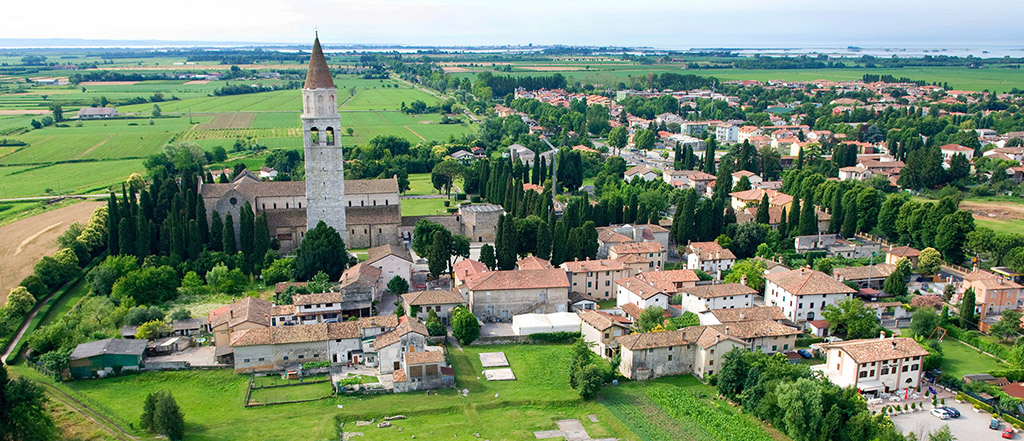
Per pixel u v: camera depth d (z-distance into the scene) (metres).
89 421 129.00
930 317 169.88
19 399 118.19
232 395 142.38
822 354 161.25
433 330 166.88
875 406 140.62
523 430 130.88
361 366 154.88
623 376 153.88
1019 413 135.75
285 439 124.88
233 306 171.75
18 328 171.25
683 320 174.38
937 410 137.00
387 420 133.88
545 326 171.75
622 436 129.12
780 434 131.12
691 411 138.00
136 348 152.25
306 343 153.50
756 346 157.62
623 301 193.12
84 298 191.25
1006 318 167.12
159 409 123.56
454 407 138.25
